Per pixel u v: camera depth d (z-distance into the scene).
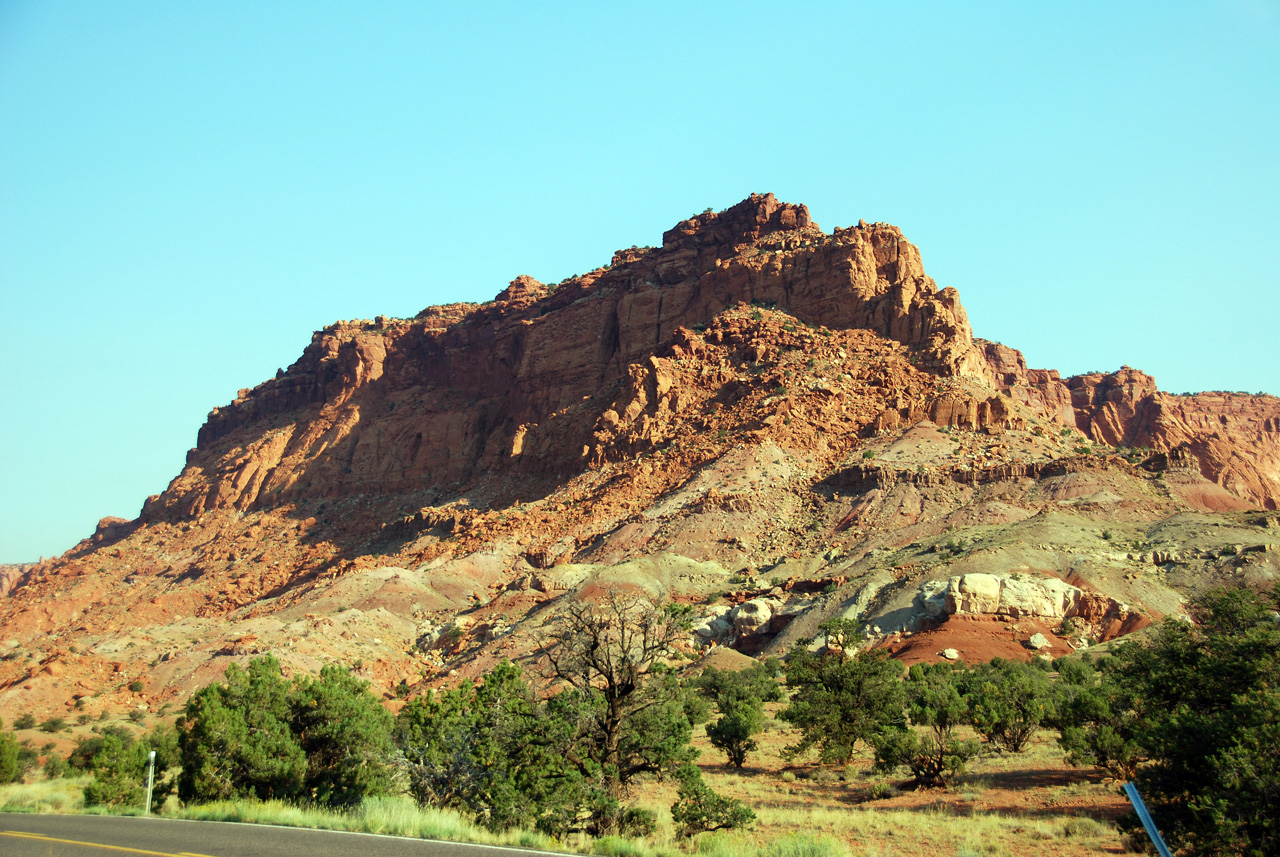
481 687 39.12
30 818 29.38
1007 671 68.12
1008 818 32.28
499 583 157.25
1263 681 31.89
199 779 35.16
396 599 151.00
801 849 23.61
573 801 29.30
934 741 46.06
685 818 29.75
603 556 148.88
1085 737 38.72
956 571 105.19
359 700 38.97
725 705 72.94
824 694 51.34
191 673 102.62
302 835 23.56
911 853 27.25
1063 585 98.38
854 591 109.31
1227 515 118.06
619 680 34.59
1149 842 26.22
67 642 134.50
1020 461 150.75
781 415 174.88
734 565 137.75
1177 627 41.75
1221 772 24.58
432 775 33.66
